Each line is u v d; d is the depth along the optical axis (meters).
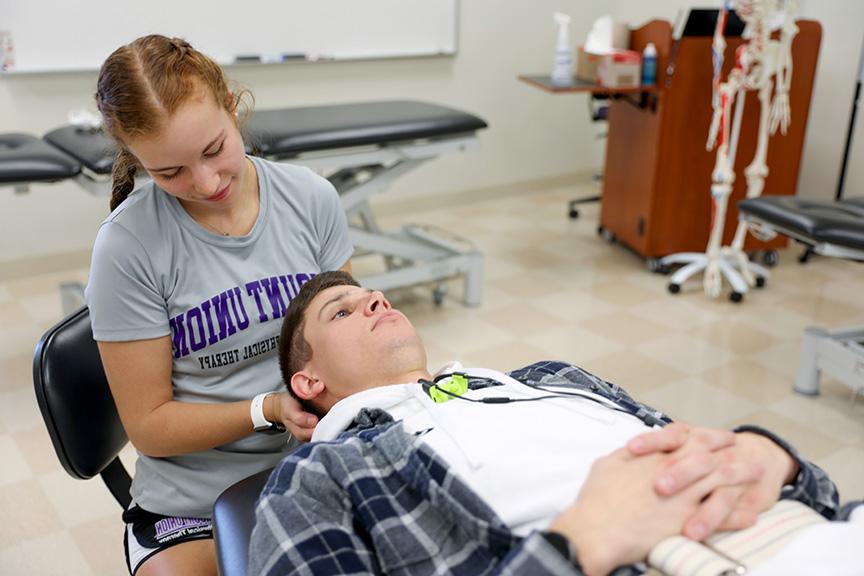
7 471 2.22
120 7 3.53
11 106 3.42
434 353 2.90
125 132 1.02
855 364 2.43
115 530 1.99
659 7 4.73
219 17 3.78
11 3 3.30
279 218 1.29
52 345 1.19
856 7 3.78
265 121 2.72
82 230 3.69
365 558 0.92
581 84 3.50
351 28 4.16
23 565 1.87
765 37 3.12
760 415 2.49
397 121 2.80
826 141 4.05
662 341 3.01
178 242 1.20
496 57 4.72
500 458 0.96
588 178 5.36
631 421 1.07
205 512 1.30
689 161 3.57
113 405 1.29
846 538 0.86
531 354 2.90
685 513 0.86
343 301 1.21
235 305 1.24
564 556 0.78
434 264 3.16
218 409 1.22
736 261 3.61
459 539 0.94
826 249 2.46
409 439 0.99
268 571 0.90
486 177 4.94
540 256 3.94
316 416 1.24
